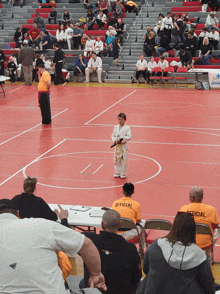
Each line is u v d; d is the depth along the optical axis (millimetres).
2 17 35531
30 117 17984
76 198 9555
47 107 16391
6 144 13914
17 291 2434
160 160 12148
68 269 3350
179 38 28156
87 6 34469
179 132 15250
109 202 9336
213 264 6246
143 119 17328
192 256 3121
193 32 26672
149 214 8641
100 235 3854
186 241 3188
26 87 26266
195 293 3123
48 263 2498
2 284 2434
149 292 3189
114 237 3822
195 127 15961
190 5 33562
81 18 32281
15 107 20141
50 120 16719
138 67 26500
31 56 26406
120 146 10578
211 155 12594
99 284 2932
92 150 13172
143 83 27328
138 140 14250
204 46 26656
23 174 11117
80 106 20125
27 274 2428
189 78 26641
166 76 25688
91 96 22750
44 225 2568
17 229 2520
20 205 5703
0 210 3059
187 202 9266
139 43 30375
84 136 14828
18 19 35125
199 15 32062
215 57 26953
